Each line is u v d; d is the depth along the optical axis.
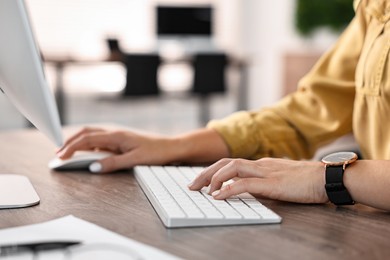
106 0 6.78
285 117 1.29
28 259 0.64
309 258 0.68
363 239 0.75
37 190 1.01
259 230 0.78
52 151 1.39
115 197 0.96
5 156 1.34
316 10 5.96
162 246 0.71
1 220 0.83
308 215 0.86
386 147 1.10
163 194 0.91
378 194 0.87
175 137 1.23
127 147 1.20
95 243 0.70
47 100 0.90
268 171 0.93
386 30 1.09
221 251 0.69
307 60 6.14
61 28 6.60
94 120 6.90
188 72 7.39
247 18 7.61
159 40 6.60
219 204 0.86
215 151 1.23
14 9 0.84
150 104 7.20
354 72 1.26
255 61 6.80
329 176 0.90
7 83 0.95
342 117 1.27
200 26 6.64
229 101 7.75
